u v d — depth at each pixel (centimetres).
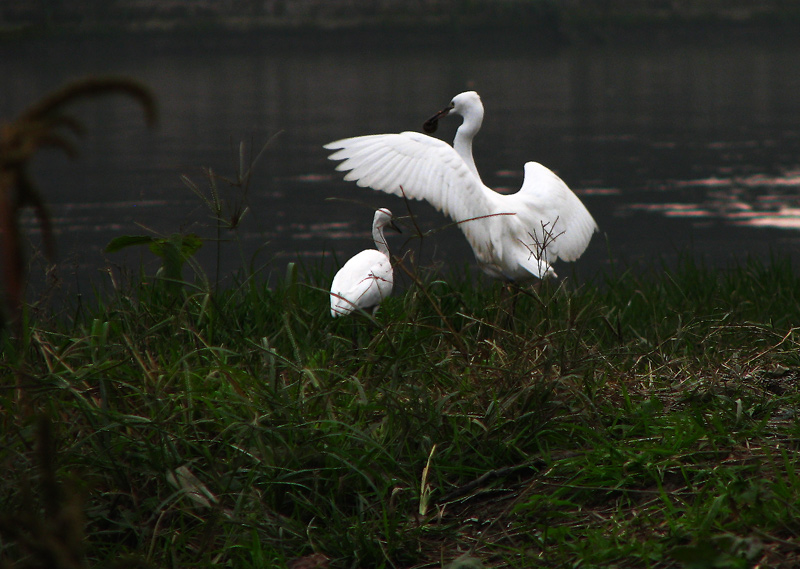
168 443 654
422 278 988
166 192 3900
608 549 551
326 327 1030
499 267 1133
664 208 3619
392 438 715
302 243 3053
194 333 822
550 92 7862
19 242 199
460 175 1099
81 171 4484
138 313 887
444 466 696
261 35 11950
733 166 4544
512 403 754
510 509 655
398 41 12494
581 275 2527
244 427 685
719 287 1345
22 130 204
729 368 846
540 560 565
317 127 5719
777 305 1254
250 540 613
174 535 618
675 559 496
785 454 591
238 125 5869
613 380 841
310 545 616
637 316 1230
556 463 674
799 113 6469
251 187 4116
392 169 1108
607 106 6962
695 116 6400
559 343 825
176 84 8594
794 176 4250
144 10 11844
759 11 13462
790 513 541
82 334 862
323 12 12650
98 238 2978
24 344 709
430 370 806
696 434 672
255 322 1007
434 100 7038
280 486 675
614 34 13188
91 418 657
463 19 12700
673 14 13338
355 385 770
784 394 785
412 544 616
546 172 1272
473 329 980
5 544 548
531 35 12862
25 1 10369
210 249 2950
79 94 210
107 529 634
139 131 5891
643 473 653
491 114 6506
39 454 262
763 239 3033
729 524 546
